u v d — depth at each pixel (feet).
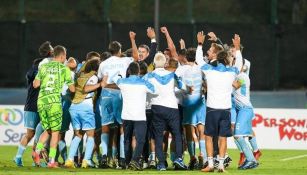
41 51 128.57
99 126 133.28
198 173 116.98
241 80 121.90
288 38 279.90
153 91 123.24
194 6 293.23
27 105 129.08
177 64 125.08
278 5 299.79
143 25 272.92
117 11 300.81
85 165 127.54
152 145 129.59
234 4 292.61
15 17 293.43
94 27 277.03
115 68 130.21
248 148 127.65
